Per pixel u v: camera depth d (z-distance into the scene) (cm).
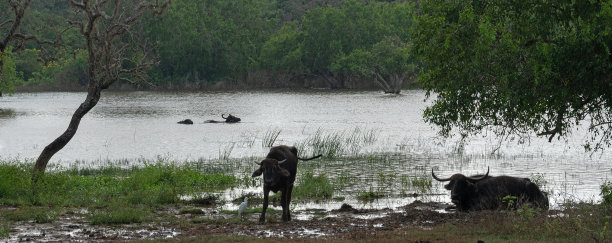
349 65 9781
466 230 1095
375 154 2650
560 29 1222
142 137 3547
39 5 10512
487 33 1188
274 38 11319
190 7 10669
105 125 4328
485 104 1339
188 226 1208
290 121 4634
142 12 1905
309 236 1089
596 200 1523
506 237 1027
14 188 1579
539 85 1252
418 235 1062
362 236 1050
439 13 1346
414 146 2962
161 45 10138
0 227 1171
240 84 11831
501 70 1245
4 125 4344
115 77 1867
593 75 1143
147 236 1103
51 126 4275
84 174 2139
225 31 11025
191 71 11369
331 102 7100
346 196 1664
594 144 2834
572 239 984
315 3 13638
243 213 1383
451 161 2408
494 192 1338
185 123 4422
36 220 1255
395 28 10544
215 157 2666
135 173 1977
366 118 4831
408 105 6450
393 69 9162
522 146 2859
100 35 1864
